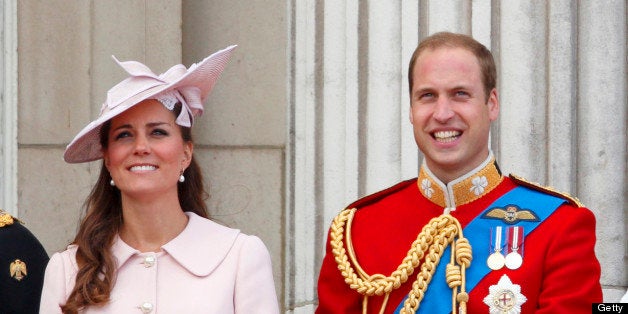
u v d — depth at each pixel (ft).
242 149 71.67
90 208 49.08
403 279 45.60
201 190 50.24
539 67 62.44
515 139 62.64
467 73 45.29
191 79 47.52
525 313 43.55
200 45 73.36
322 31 68.54
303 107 69.46
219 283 46.55
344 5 67.56
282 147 70.33
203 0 73.26
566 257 43.75
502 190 46.83
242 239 47.83
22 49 67.46
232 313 46.39
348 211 49.01
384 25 66.08
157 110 46.91
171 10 71.67
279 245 70.44
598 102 61.36
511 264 44.27
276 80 70.54
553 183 61.93
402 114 65.57
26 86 67.56
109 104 46.68
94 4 69.36
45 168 68.03
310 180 68.85
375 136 66.28
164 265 47.24
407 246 46.73
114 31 69.92
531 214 45.27
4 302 51.93
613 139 61.16
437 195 46.98
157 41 71.26
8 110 67.00
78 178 68.74
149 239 47.83
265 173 70.85
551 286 43.50
